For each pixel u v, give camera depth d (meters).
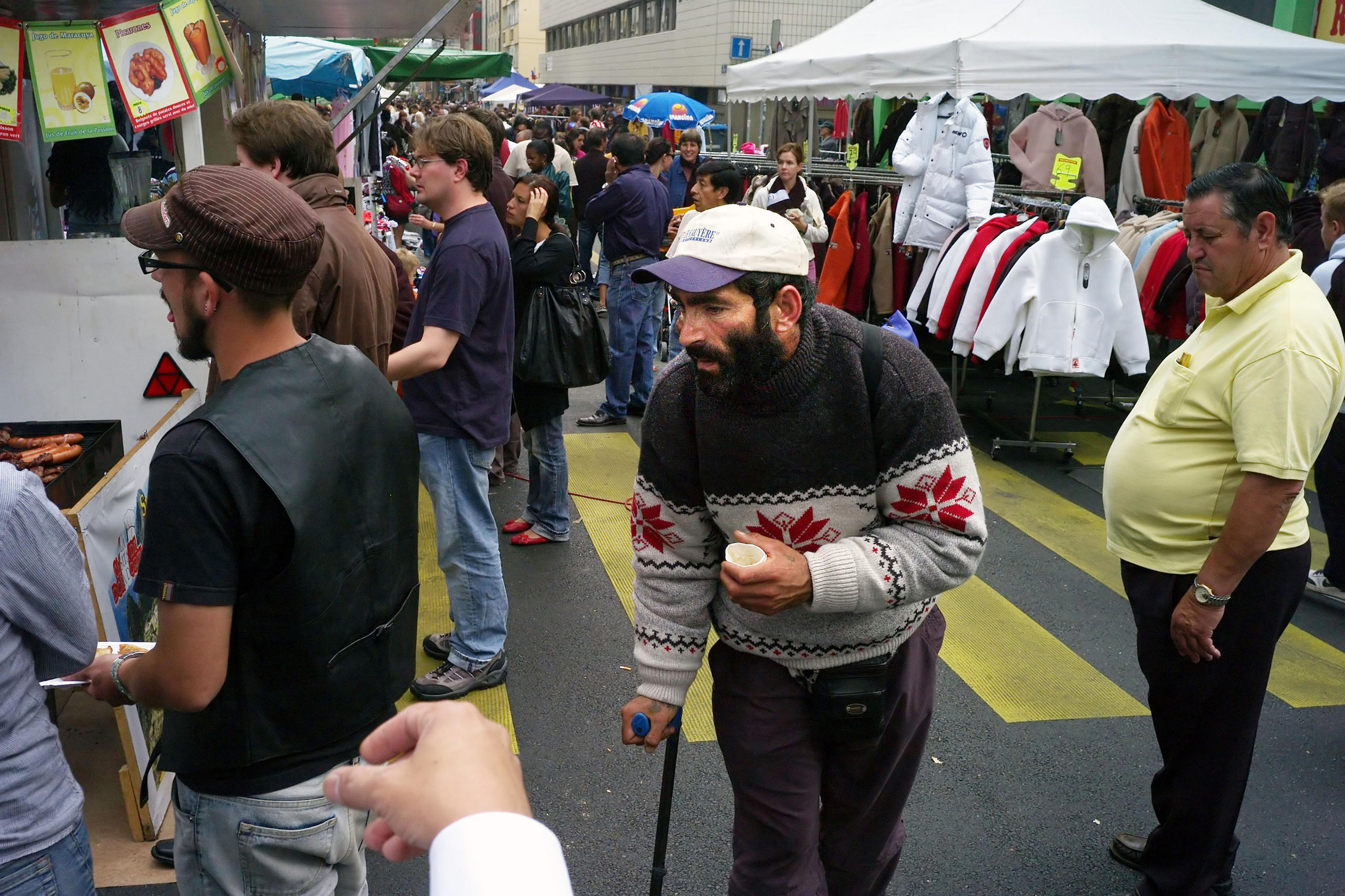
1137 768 3.63
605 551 5.39
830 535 2.07
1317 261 6.75
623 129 21.22
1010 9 8.26
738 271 1.84
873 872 2.43
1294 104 8.71
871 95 8.52
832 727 2.11
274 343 1.76
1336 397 2.49
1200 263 2.62
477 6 5.25
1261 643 2.63
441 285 3.45
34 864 1.71
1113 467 2.90
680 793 3.41
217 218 1.63
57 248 3.82
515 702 3.92
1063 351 6.67
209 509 1.58
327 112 11.09
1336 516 4.93
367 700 1.88
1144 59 7.65
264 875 1.81
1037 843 3.22
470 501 3.78
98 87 3.38
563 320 4.95
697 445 2.06
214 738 1.73
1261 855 3.21
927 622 2.36
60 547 1.70
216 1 5.01
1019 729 3.87
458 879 0.51
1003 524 5.98
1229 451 2.62
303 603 1.71
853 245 8.73
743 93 10.78
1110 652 4.50
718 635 2.30
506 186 8.42
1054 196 8.94
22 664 1.69
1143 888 2.91
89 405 3.98
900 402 1.95
